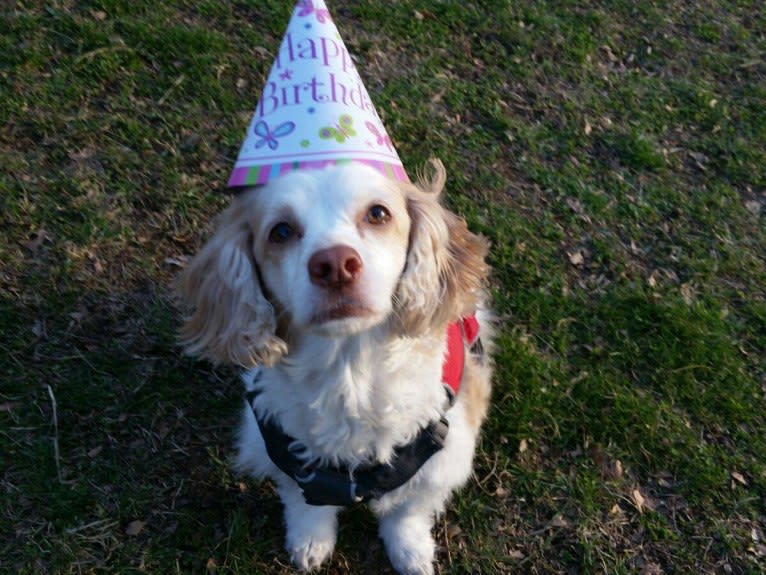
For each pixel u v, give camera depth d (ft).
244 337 1.79
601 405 2.69
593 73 3.92
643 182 3.46
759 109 3.90
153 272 2.83
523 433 2.58
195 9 3.68
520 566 2.34
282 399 1.93
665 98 3.87
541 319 2.90
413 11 3.95
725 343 2.88
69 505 2.28
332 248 1.52
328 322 1.57
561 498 2.47
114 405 2.52
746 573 2.36
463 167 3.35
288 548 2.28
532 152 3.48
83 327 2.66
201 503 2.36
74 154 3.07
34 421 2.44
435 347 1.91
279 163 1.70
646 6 4.37
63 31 3.44
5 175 2.95
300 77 1.78
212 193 3.07
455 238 1.93
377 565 2.32
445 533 2.39
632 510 2.46
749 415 2.70
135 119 3.22
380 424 1.91
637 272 3.11
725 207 3.40
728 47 4.24
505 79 3.78
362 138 1.74
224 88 3.40
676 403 2.73
